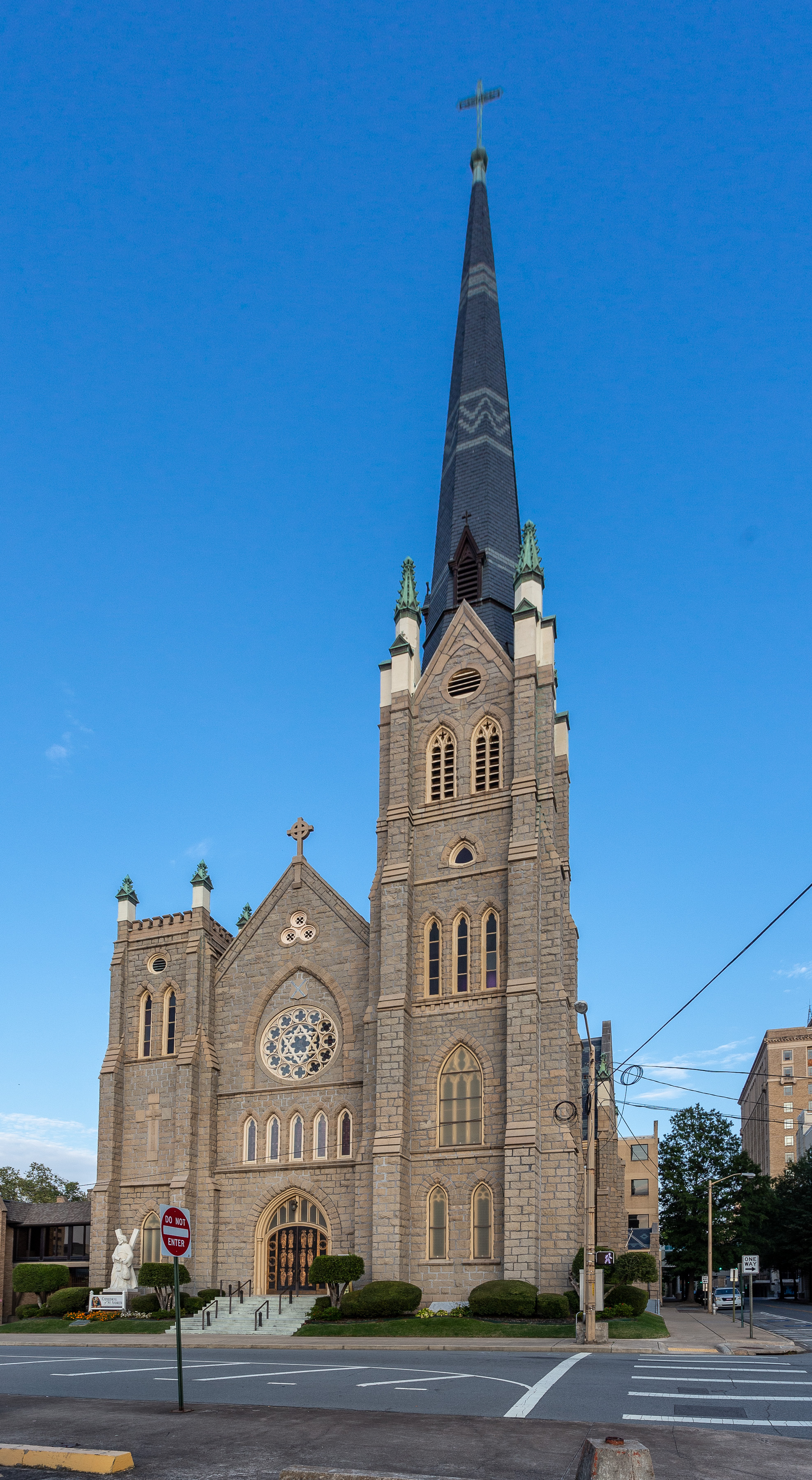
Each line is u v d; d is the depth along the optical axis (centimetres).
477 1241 4756
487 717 5544
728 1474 1319
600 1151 6838
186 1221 1959
